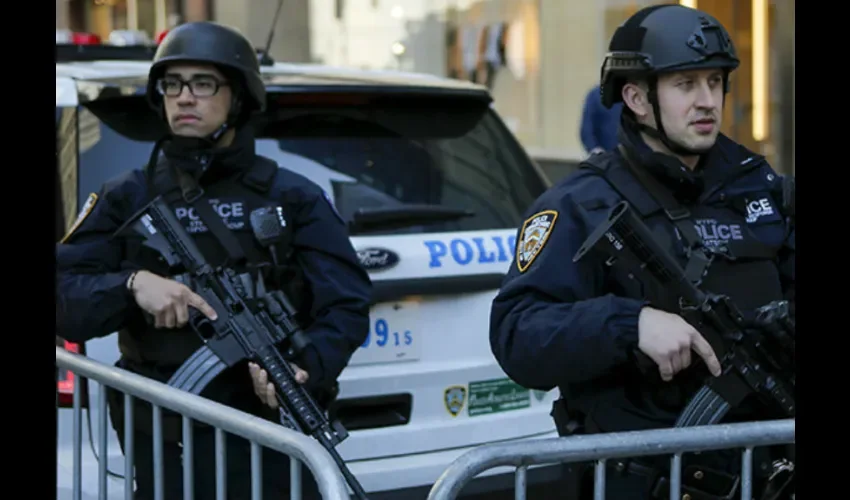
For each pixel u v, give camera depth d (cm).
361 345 337
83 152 375
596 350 246
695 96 265
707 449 228
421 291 359
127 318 308
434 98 412
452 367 363
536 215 270
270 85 386
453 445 362
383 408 356
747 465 233
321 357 311
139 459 313
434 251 368
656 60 263
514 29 1495
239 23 1694
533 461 217
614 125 704
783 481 260
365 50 1736
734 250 269
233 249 312
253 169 320
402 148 399
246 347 300
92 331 305
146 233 307
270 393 299
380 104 403
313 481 302
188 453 261
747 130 1090
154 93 326
